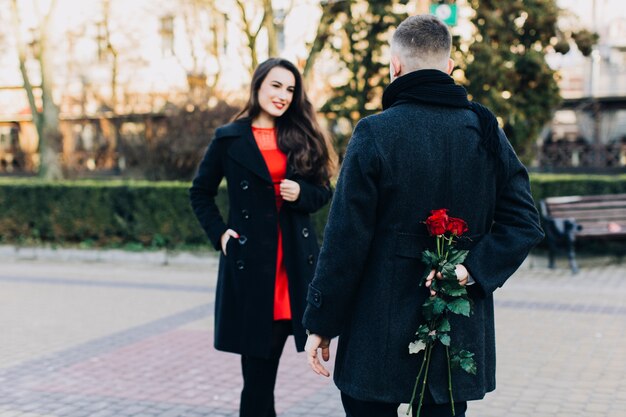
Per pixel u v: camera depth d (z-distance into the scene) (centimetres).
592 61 1973
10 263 1049
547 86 1114
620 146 1853
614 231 890
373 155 210
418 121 215
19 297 779
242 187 334
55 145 1711
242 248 331
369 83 1199
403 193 212
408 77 220
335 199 217
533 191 993
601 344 548
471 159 217
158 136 1400
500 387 450
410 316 214
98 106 2041
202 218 346
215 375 492
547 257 961
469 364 212
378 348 214
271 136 347
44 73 1719
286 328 337
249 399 332
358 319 218
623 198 934
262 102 341
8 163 2652
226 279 335
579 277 852
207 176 348
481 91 1081
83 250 1082
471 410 409
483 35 1098
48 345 575
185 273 945
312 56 1243
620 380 460
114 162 1972
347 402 232
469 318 219
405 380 214
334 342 583
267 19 1295
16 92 2817
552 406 414
